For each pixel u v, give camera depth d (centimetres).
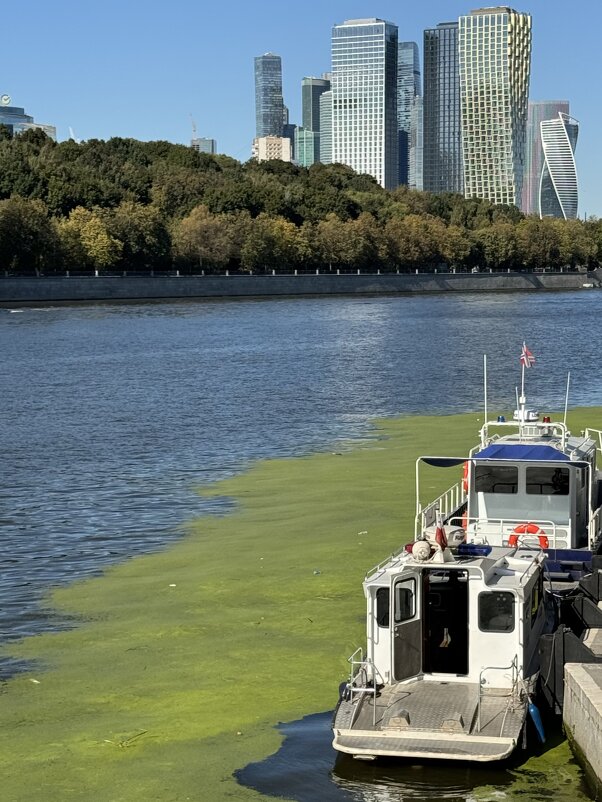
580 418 6247
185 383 8438
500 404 7119
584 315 17500
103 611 2892
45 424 6381
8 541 3675
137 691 2334
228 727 2148
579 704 1992
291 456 5238
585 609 2466
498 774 1944
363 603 2883
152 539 3675
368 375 8938
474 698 2075
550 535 2734
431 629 2206
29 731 2150
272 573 3181
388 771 1961
